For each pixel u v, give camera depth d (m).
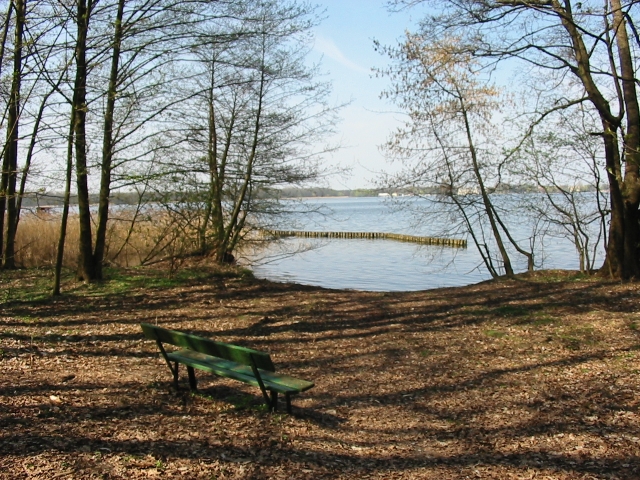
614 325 8.22
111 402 5.42
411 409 5.59
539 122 11.77
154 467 4.09
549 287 11.57
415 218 15.32
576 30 11.12
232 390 6.02
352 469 4.23
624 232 11.65
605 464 4.18
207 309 10.45
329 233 40.56
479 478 4.07
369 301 11.41
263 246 17.91
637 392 5.60
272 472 4.13
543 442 4.64
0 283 12.17
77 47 9.90
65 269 14.14
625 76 11.15
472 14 11.26
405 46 13.78
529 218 14.57
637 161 10.36
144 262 15.38
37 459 4.05
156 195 13.02
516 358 7.11
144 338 8.26
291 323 9.48
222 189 15.88
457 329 8.81
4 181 14.38
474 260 23.25
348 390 6.22
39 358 6.93
